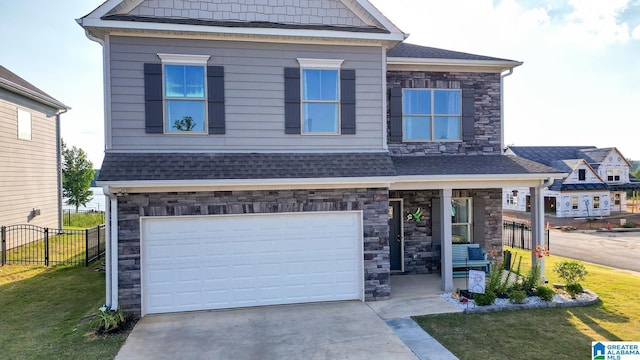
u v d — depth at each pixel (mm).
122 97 8094
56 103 17859
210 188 8102
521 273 11383
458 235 11867
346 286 8844
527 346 6316
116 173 7590
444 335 6789
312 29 8609
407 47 12227
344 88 9055
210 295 8266
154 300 8016
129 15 8141
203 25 8148
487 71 11492
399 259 11383
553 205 36781
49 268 12156
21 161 15719
